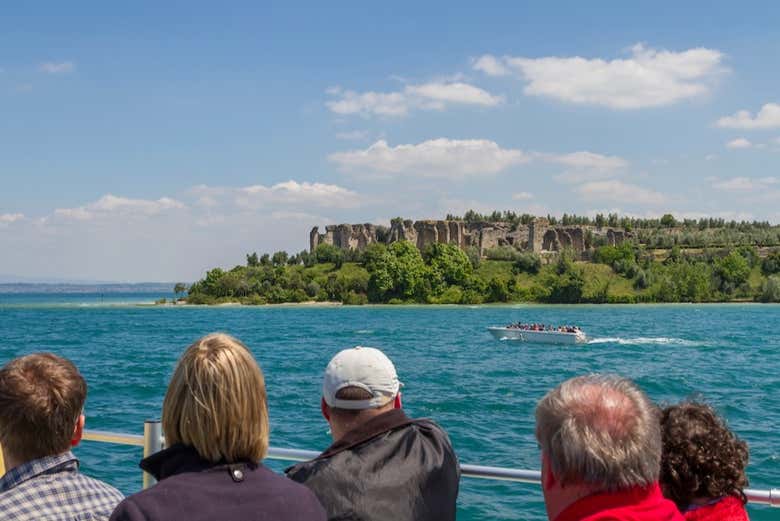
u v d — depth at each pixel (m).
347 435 3.88
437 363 53.81
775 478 17.11
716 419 3.52
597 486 2.79
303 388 37.56
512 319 136.25
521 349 68.12
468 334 91.12
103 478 15.20
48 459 3.53
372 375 3.91
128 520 2.99
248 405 3.18
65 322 130.62
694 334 89.75
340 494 3.65
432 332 96.38
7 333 95.56
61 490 3.51
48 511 3.45
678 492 3.39
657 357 59.56
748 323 118.00
